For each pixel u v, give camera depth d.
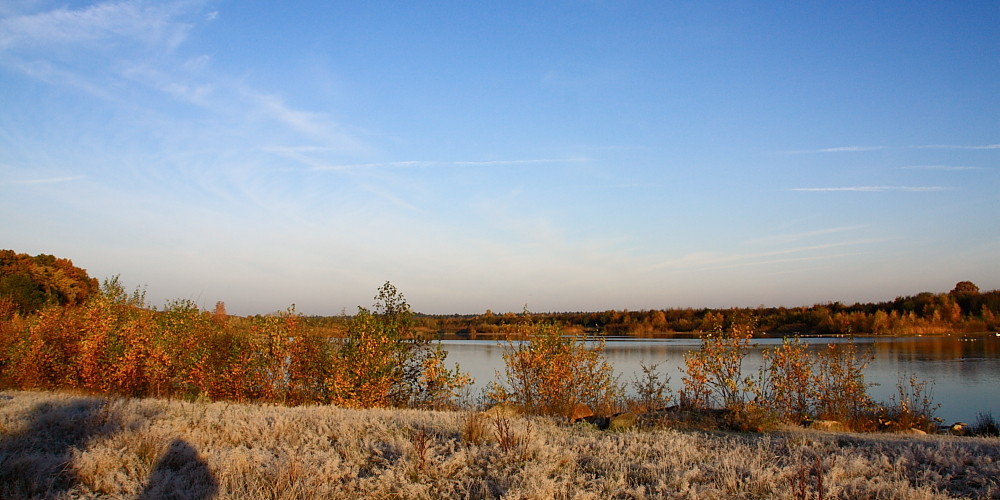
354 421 10.50
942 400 21.42
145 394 16.84
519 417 13.09
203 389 16.77
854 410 15.64
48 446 8.38
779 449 9.34
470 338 70.12
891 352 39.62
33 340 18.20
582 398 16.45
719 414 13.73
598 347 17.16
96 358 17.28
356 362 16.44
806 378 15.81
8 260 45.03
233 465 7.48
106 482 6.88
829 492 6.69
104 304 18.08
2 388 17.38
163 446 8.16
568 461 8.23
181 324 18.06
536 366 16.45
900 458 8.13
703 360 15.60
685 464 8.16
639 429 11.90
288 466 7.25
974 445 9.55
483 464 8.05
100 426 9.34
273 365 16.94
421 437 8.27
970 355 37.28
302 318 17.72
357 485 7.21
